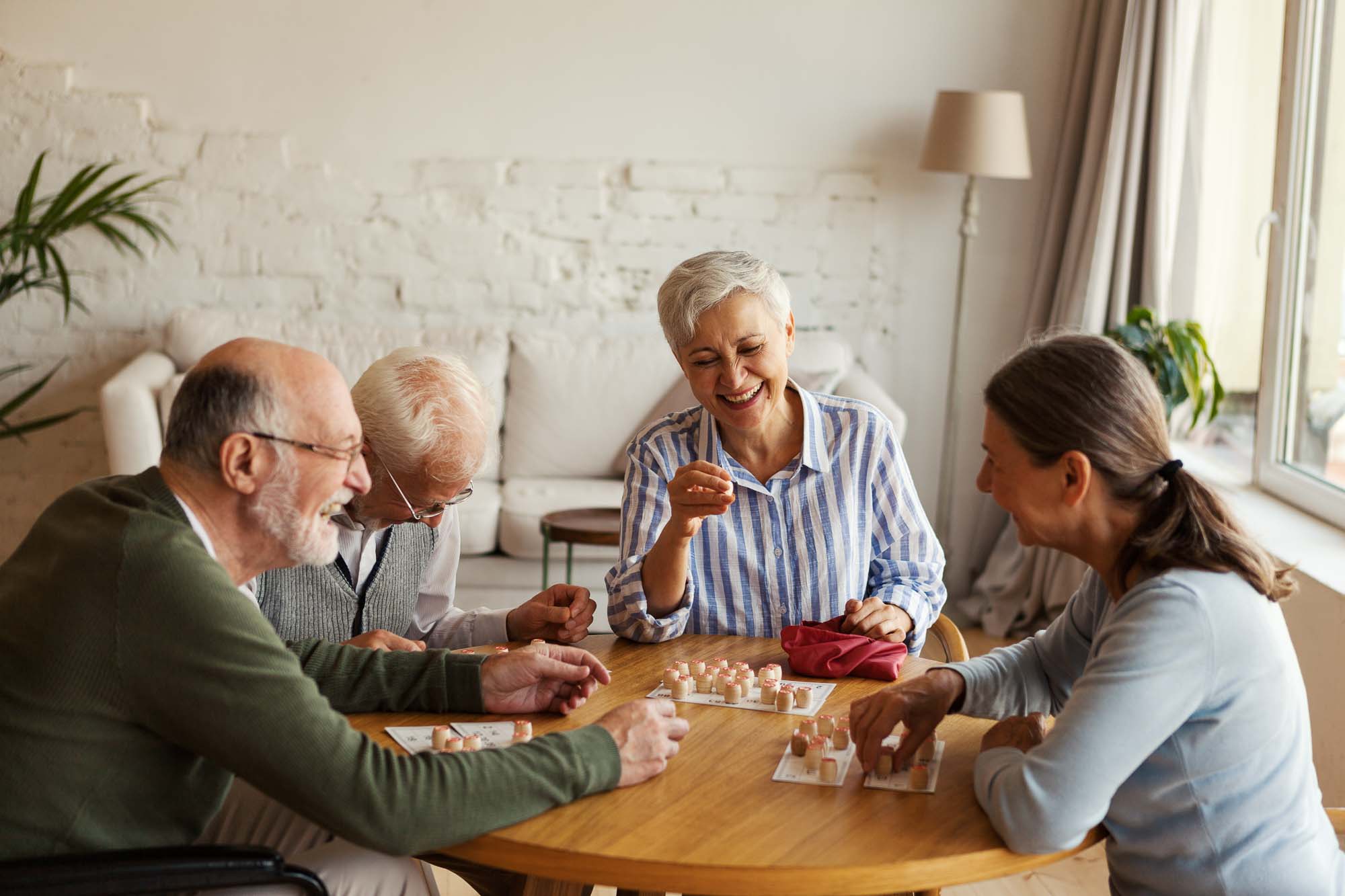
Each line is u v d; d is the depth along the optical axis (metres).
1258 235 3.58
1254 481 3.68
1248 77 3.86
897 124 4.73
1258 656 1.37
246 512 1.46
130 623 1.36
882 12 4.66
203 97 4.56
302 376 1.45
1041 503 1.45
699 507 1.87
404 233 4.70
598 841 1.34
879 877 1.29
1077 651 1.69
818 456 2.07
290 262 4.68
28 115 4.50
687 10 4.64
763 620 2.10
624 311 4.82
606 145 4.71
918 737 1.54
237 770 1.38
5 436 4.13
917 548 2.11
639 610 1.97
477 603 4.11
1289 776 1.40
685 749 1.59
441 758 1.40
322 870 1.58
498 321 4.79
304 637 1.98
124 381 3.95
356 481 1.54
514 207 4.72
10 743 1.37
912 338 4.87
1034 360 1.45
